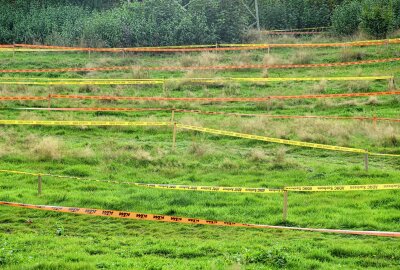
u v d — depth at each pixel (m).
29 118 30.17
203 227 17.89
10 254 14.92
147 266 14.47
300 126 28.45
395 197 19.98
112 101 33.69
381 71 37.97
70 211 16.97
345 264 15.04
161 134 28.50
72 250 15.63
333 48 44.56
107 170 23.16
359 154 25.48
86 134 28.48
